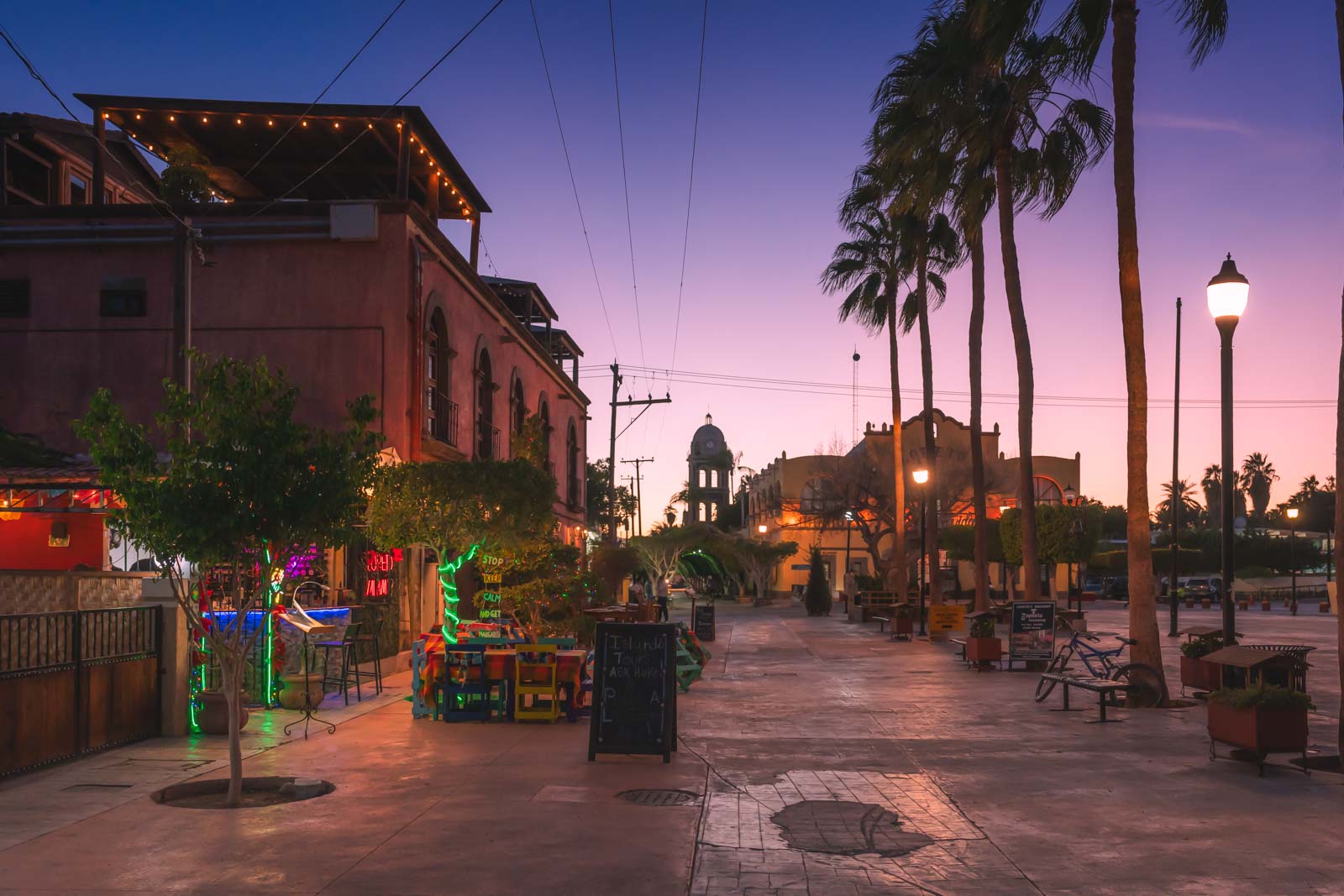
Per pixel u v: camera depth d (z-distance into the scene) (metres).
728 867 6.42
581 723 12.37
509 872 6.21
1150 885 6.08
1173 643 29.36
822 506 60.19
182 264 18.12
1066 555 44.31
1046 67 17.44
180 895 5.73
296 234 20.98
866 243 40.69
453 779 9.02
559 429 39.41
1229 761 10.09
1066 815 7.86
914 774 9.46
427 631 21.41
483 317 26.97
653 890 5.90
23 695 9.16
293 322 20.98
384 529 16.05
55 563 18.00
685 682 16.44
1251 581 75.12
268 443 8.20
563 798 8.28
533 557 20.45
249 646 8.41
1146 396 14.95
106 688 10.39
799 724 12.70
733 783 8.98
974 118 24.66
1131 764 9.97
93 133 25.53
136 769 9.42
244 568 8.65
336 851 6.63
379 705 14.17
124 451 8.09
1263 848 6.87
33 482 16.11
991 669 20.16
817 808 8.08
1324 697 15.77
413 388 21.03
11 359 21.36
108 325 21.33
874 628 36.50
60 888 5.86
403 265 20.97
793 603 65.94
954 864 6.53
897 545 41.00
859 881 6.16
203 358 8.45
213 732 11.36
